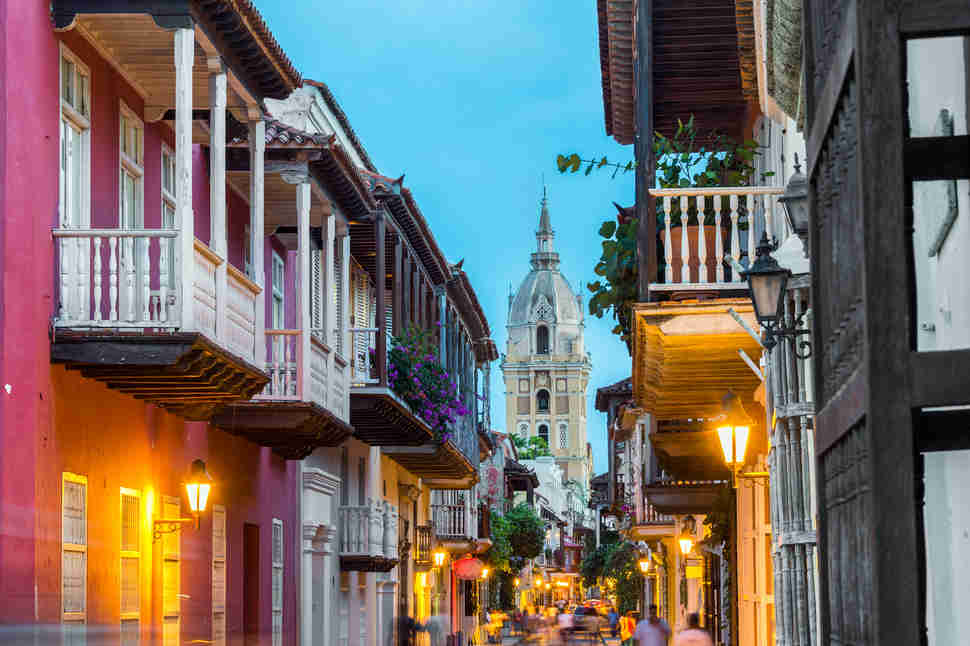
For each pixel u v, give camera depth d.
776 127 16.69
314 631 26.17
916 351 4.55
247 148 19.95
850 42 4.83
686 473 23.19
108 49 15.54
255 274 17.83
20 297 13.09
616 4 20.67
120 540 15.74
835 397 5.40
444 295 35.53
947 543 7.20
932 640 7.61
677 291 14.33
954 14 4.56
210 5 14.87
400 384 28.25
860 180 4.60
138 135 17.09
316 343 20.77
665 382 16.73
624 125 27.08
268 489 23.00
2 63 12.95
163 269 14.35
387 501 33.84
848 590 5.33
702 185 16.12
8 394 12.75
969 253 6.40
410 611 38.50
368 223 25.80
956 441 5.17
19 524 12.82
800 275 11.80
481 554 61.66
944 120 6.68
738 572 20.66
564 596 141.25
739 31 17.02
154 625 16.77
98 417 15.13
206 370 14.95
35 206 13.51
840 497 5.48
